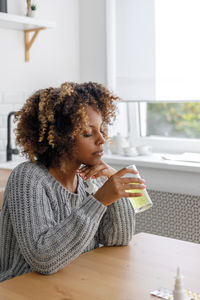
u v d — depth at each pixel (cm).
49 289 104
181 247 136
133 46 300
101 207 117
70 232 113
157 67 290
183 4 274
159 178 274
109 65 311
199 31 268
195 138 310
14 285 107
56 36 310
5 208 129
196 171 250
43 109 126
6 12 260
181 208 268
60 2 311
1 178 229
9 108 286
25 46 290
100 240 143
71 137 124
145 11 292
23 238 115
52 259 111
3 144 284
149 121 326
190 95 277
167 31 283
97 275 113
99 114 130
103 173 136
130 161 280
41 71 303
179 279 87
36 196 122
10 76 285
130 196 117
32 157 133
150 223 283
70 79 323
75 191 140
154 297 100
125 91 308
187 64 276
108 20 308
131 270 116
